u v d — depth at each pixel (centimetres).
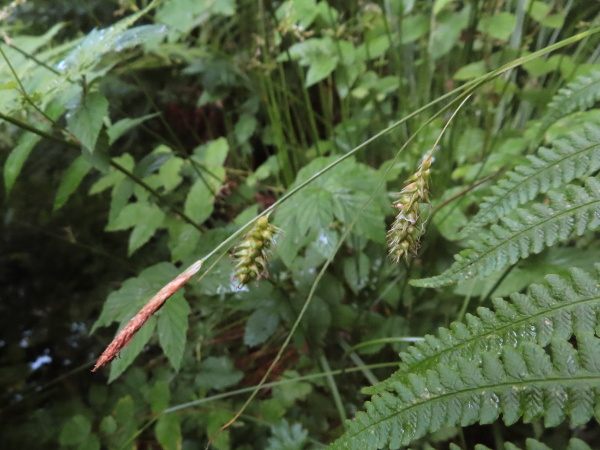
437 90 43
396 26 42
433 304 33
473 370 16
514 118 42
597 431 27
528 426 28
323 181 31
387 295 34
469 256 19
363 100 46
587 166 18
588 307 16
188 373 37
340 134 43
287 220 30
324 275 34
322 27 43
